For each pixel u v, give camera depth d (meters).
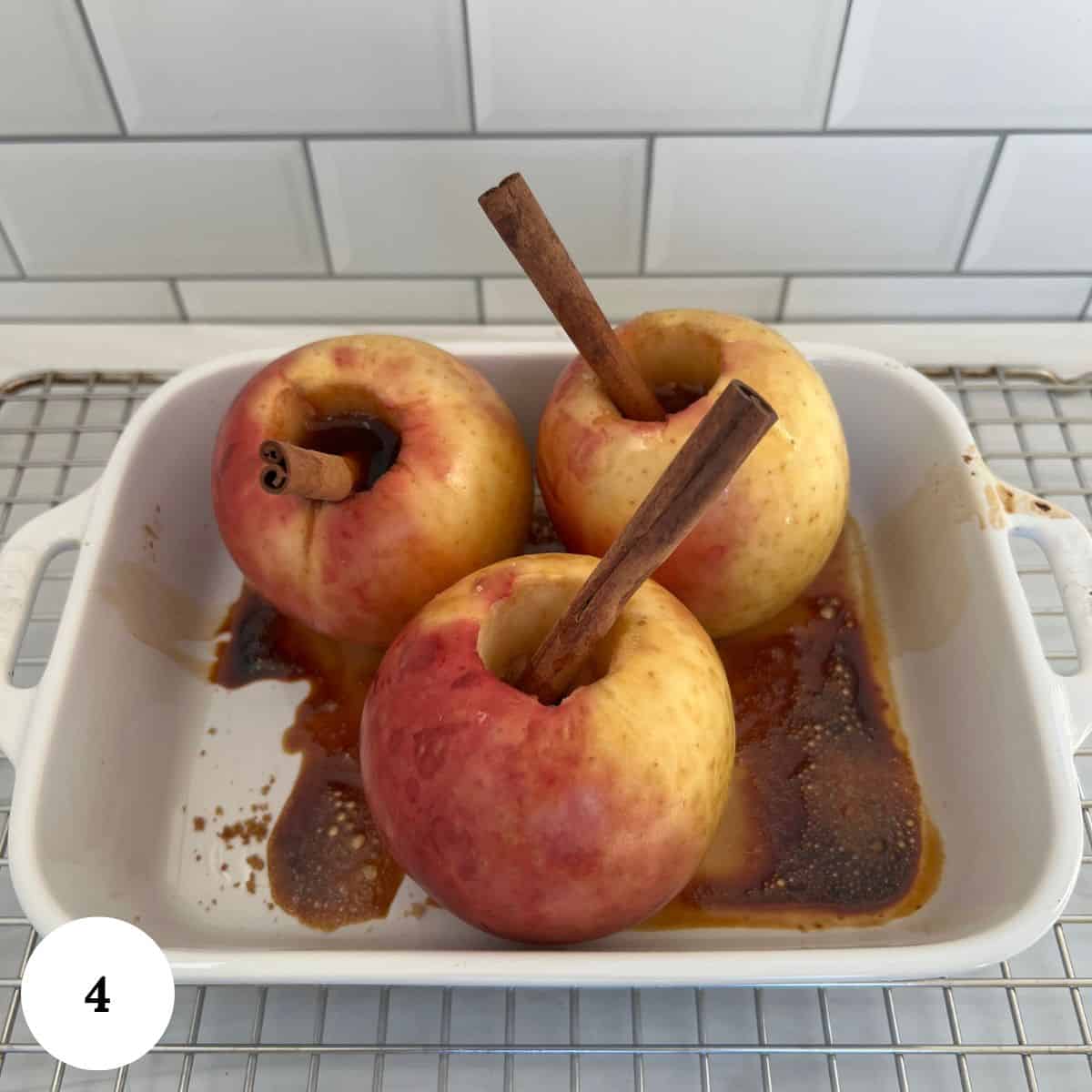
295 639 0.57
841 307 0.71
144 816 0.50
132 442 0.54
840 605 0.57
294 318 0.72
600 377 0.45
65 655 0.47
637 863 0.38
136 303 0.71
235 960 0.38
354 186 0.64
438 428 0.48
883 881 0.48
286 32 0.56
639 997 0.46
